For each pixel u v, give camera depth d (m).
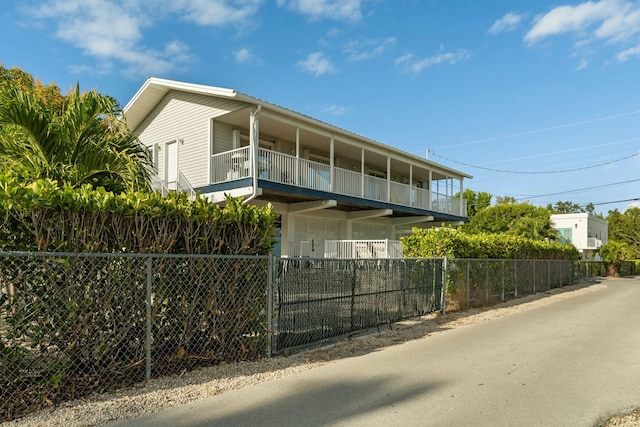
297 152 15.95
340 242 17.84
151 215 4.75
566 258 22.91
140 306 4.65
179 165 16.75
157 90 17.14
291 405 4.27
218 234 5.48
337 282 7.38
